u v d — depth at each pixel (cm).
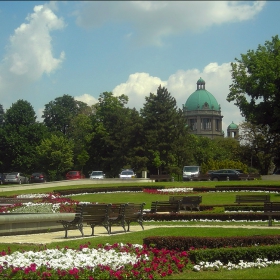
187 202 3086
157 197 4012
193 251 1356
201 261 1342
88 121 9225
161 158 8125
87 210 1859
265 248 1403
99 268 1156
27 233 1972
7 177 7081
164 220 2627
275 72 5381
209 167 7825
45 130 8925
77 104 11044
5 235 1883
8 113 8825
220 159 9644
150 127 8231
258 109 5550
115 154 8362
